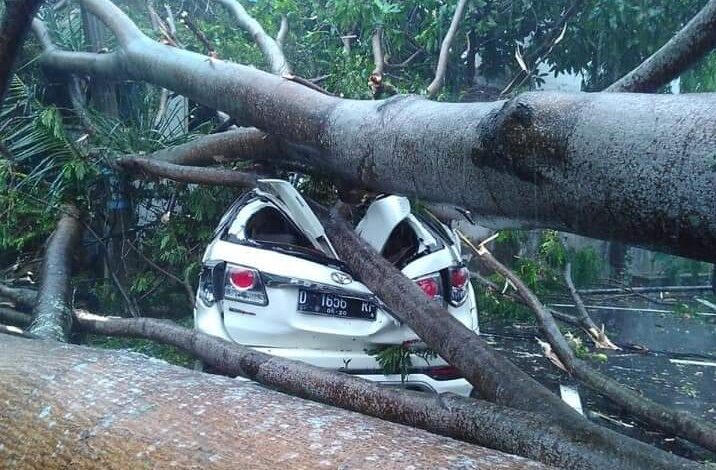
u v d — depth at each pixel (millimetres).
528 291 4547
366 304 3207
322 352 3170
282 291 3180
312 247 3664
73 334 4535
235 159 4617
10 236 5309
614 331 6160
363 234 3619
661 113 1501
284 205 3611
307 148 3090
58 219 5395
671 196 1433
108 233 5695
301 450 1317
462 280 3543
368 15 6281
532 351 5168
